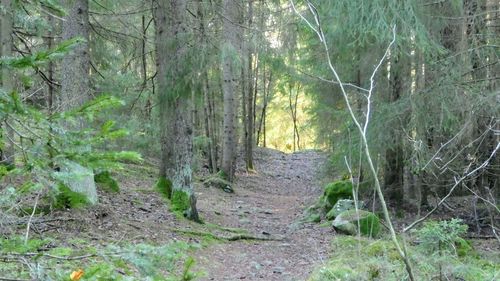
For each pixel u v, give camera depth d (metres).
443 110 9.09
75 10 8.15
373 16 8.57
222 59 9.80
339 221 10.53
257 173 23.78
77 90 7.90
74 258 2.05
